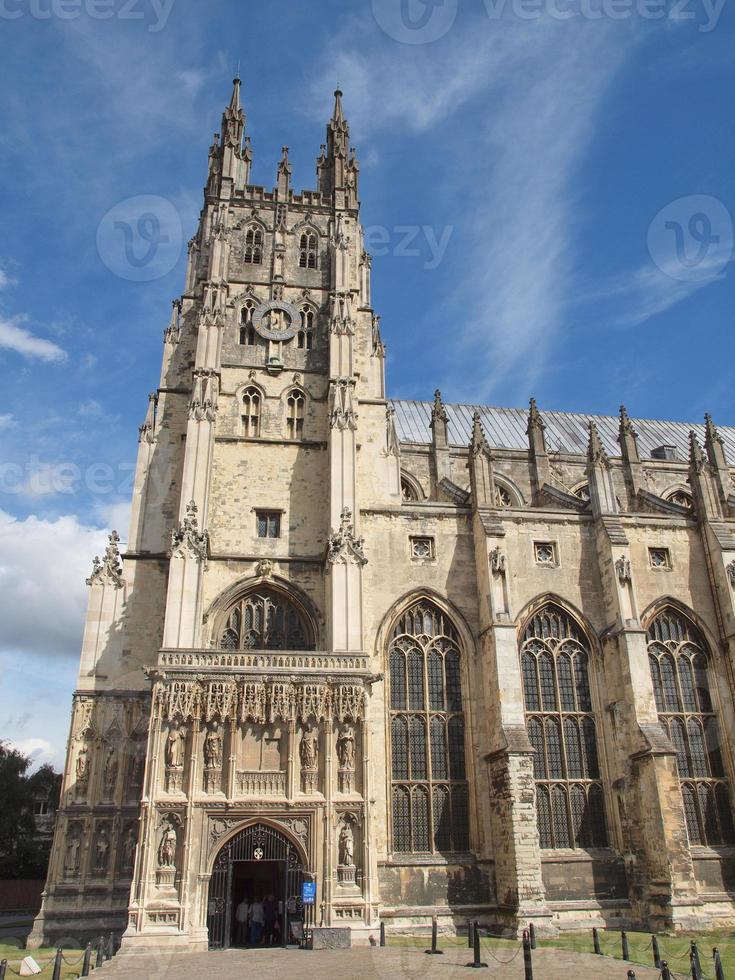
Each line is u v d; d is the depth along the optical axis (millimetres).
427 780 48906
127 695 49875
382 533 54625
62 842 45812
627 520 57375
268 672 42625
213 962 33562
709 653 55250
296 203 69312
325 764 41562
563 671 53000
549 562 55344
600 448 58562
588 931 44344
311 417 59219
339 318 59719
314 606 52312
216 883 39094
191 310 64000
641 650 50969
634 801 48188
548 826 48938
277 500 55625
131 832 46844
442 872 46188
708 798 51594
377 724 49312
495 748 47906
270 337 61219
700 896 47469
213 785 40594
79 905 44594
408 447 70500
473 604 53375
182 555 48719
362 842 40625
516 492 71562
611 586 53531
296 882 39719
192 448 53406
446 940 41438
